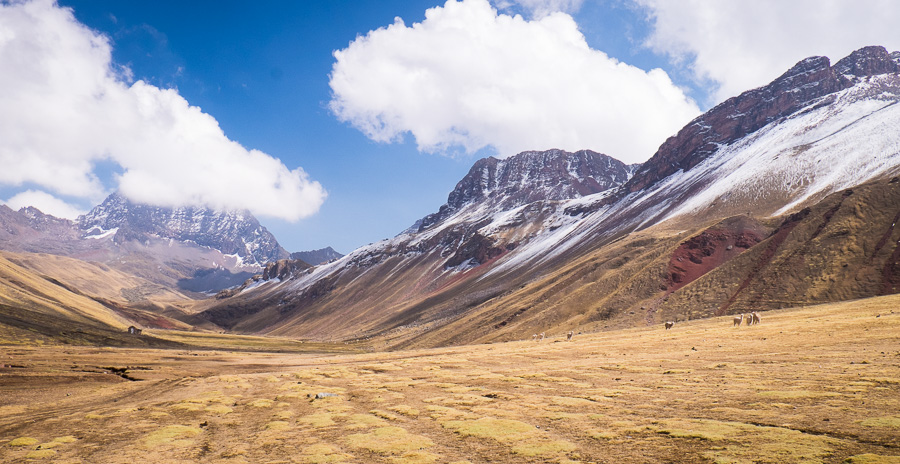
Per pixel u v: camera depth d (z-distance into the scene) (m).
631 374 52.28
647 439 27.11
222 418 46.19
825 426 25.64
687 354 63.06
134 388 82.56
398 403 46.56
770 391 35.62
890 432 23.39
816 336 62.97
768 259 155.62
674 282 175.62
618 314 163.50
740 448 23.59
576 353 80.12
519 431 31.67
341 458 28.59
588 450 26.33
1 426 51.25
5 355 127.62
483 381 57.12
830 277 132.25
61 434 43.81
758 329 81.06
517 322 197.12
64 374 102.25
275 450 31.94
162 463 30.92
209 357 152.88
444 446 29.81
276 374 87.00
